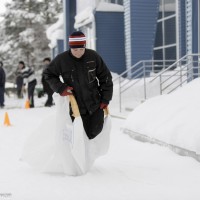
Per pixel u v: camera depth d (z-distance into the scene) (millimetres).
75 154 10547
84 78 10805
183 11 37562
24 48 114625
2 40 118438
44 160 11203
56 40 66688
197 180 10172
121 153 13938
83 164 10680
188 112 14398
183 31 37594
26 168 11828
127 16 36750
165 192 9188
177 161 12297
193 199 8656
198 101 15141
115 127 20750
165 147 14102
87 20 45875
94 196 8961
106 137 11203
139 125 16609
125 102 31562
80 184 9945
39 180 10414
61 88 10711
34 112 32188
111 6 44156
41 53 114625
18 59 113562
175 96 17219
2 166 12227
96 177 10578
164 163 12148
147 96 32250
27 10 117062
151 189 9461
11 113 31891
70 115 10906
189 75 26031
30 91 38188
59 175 10938
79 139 10547
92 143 11039
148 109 17359
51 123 11234
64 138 10766
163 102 17203
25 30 113688
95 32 43906
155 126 15383
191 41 27828
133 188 9562
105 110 11242
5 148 15688
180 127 13703
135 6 35969
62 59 10859
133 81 34688
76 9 53969
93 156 11062
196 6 27641
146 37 36312
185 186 9680
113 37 44344
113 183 10016
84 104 10852
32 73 38156
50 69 10961
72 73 10820
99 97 11047
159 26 44750
